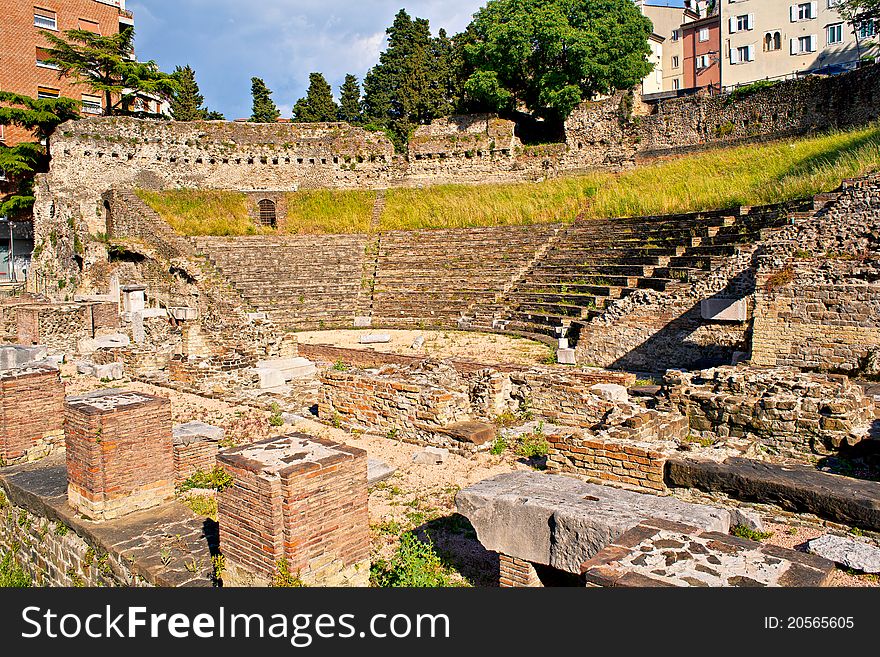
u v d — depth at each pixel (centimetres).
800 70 5484
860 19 4653
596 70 4562
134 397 1067
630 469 997
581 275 3089
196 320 2547
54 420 1319
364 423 1434
